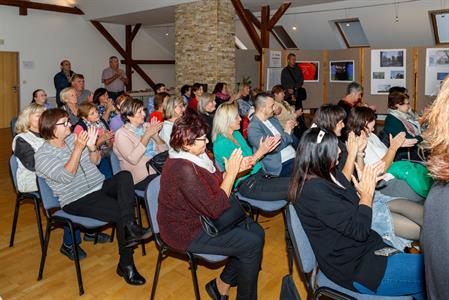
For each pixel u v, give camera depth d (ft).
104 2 34.04
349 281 5.37
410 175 7.66
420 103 26.94
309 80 29.96
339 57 29.55
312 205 5.41
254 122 10.83
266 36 28.55
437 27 29.73
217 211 6.48
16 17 33.53
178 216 6.72
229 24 26.50
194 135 6.56
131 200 8.46
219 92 21.03
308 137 5.60
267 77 27.27
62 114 8.33
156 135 11.59
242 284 6.88
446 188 2.67
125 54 41.22
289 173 10.84
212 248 6.77
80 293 8.11
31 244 10.56
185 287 8.46
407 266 5.19
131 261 8.64
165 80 46.44
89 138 8.44
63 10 35.73
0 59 33.17
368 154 9.04
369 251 5.42
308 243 5.81
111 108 16.44
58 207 8.75
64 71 27.91
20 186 9.58
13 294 8.13
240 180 9.98
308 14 32.99
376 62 28.12
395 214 7.37
